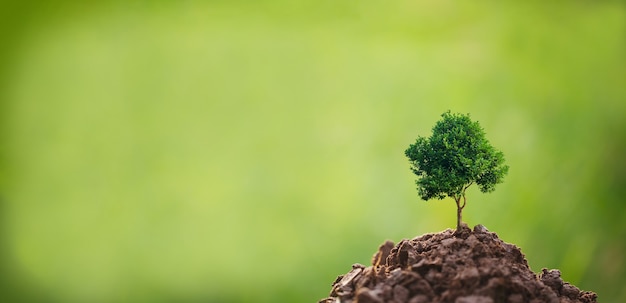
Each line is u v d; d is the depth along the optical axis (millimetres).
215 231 7461
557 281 3242
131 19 7367
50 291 7363
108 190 7410
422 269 3014
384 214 7312
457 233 3217
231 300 7426
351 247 7316
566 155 7312
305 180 7477
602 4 7516
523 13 7539
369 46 7539
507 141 7371
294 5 7469
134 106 7414
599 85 7430
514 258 3189
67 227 7383
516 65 7496
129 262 7418
